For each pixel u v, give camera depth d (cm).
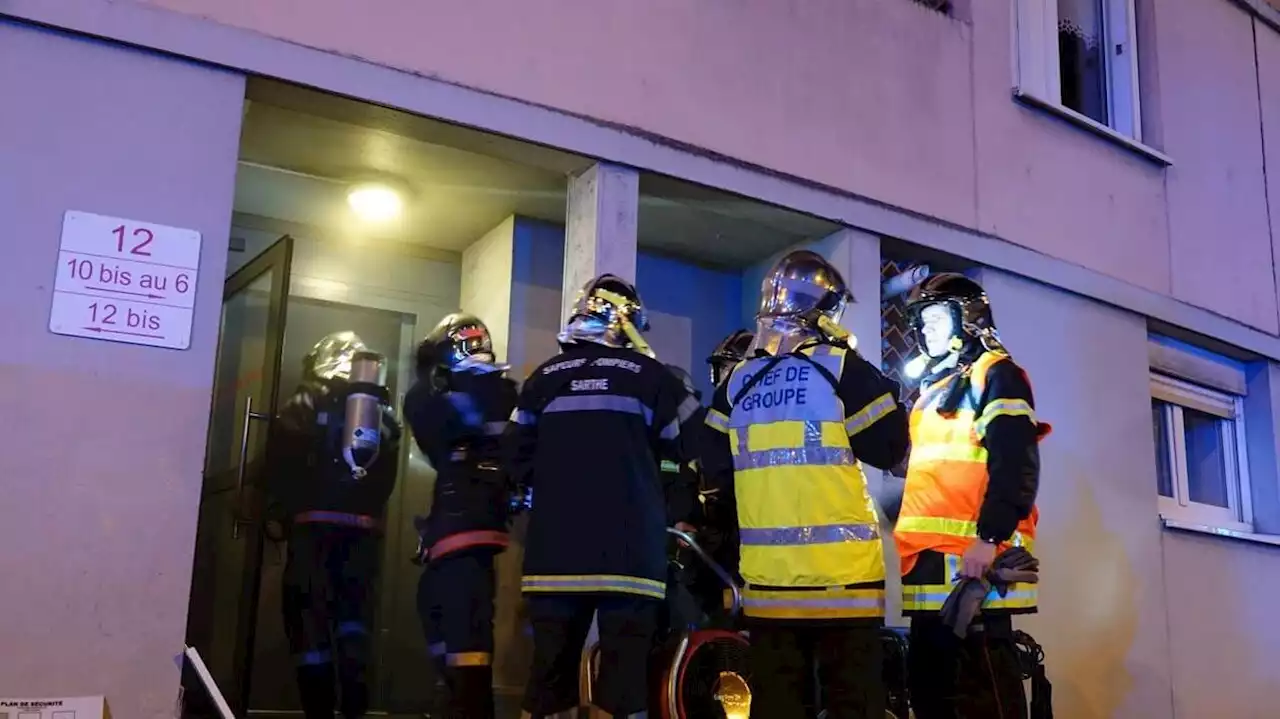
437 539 432
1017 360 613
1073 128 672
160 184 385
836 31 571
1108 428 644
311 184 536
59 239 366
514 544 542
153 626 363
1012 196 629
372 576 520
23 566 348
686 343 611
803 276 385
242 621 479
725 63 527
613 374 380
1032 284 631
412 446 601
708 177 510
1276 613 707
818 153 552
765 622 356
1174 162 730
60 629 350
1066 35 738
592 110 481
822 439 360
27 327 358
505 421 450
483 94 453
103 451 364
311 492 489
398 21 437
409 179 522
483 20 458
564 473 369
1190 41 766
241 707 465
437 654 428
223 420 548
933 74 607
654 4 509
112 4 382
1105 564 620
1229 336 736
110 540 361
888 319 595
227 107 400
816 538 352
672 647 416
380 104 429
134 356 373
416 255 621
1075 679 589
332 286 595
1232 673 668
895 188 577
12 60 368
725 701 415
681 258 616
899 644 454
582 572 355
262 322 529
